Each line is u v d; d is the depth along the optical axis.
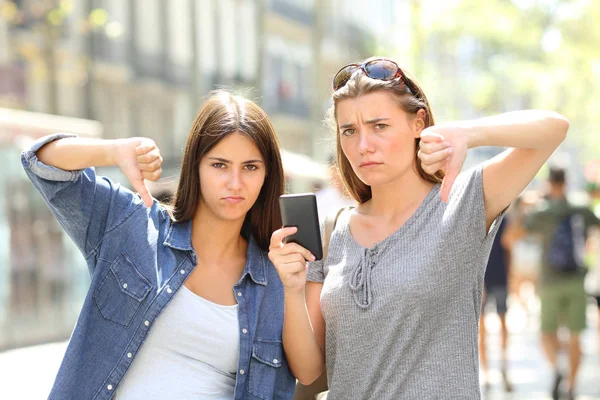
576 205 12.50
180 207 4.54
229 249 4.62
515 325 21.91
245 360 4.43
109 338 4.36
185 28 29.86
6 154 16.80
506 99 45.91
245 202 4.43
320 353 4.52
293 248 4.27
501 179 4.14
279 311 4.61
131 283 4.39
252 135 4.39
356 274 4.26
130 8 27.06
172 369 4.38
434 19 40.22
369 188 4.67
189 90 29.86
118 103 26.36
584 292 12.30
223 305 4.49
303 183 21.92
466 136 3.81
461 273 4.18
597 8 41.03
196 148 4.45
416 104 4.28
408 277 4.14
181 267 4.46
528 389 12.99
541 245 12.56
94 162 4.15
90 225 4.44
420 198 4.38
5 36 21.53
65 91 23.80
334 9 40.56
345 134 4.38
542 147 3.96
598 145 49.91
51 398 4.27
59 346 16.84
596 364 15.16
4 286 16.64
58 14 22.52
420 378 4.16
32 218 17.36
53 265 17.81
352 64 4.41
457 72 43.94
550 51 42.50
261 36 33.72
